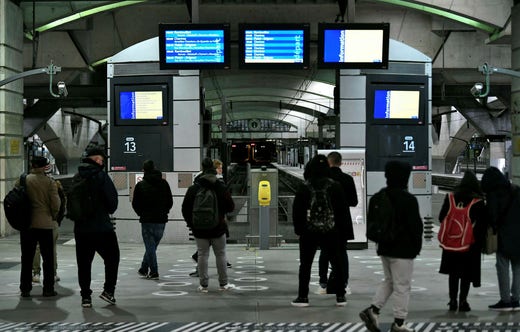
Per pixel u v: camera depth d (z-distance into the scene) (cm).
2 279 1067
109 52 3011
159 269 1190
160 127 1667
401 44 1653
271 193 1552
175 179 1667
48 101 4572
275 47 1542
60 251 1529
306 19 2752
